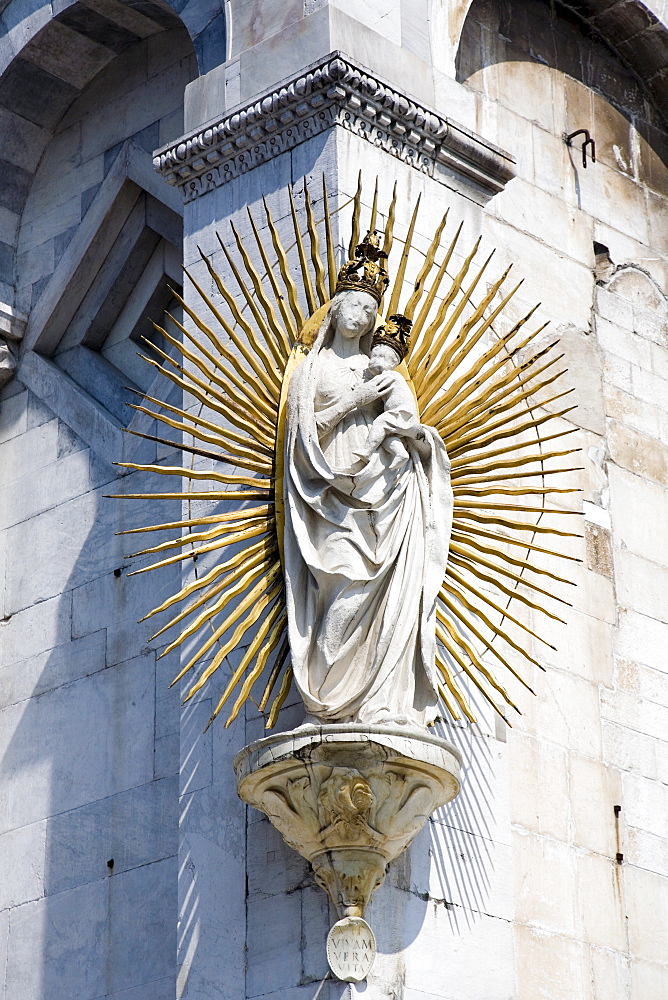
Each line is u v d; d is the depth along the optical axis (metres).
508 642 14.00
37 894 16.61
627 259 18.12
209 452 13.71
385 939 13.13
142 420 17.23
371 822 12.73
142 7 17.97
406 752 12.55
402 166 15.12
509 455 15.80
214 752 14.09
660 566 17.16
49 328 18.45
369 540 13.04
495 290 14.36
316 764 12.59
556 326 17.00
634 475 17.23
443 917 13.62
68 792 16.72
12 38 18.58
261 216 15.02
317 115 14.80
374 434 13.06
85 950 16.03
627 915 15.44
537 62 17.94
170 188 17.66
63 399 18.11
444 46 16.31
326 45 15.02
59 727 17.03
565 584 16.08
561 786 15.32
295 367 13.71
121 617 16.86
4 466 18.53
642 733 16.30
